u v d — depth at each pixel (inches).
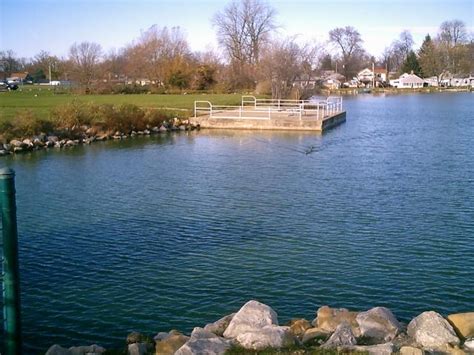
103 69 3169.3
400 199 721.0
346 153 1136.2
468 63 5265.8
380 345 273.7
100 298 420.5
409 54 5516.7
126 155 1131.3
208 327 328.8
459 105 2807.6
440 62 5260.8
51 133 1322.6
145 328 373.4
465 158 1058.1
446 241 547.2
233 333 309.4
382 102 3129.9
